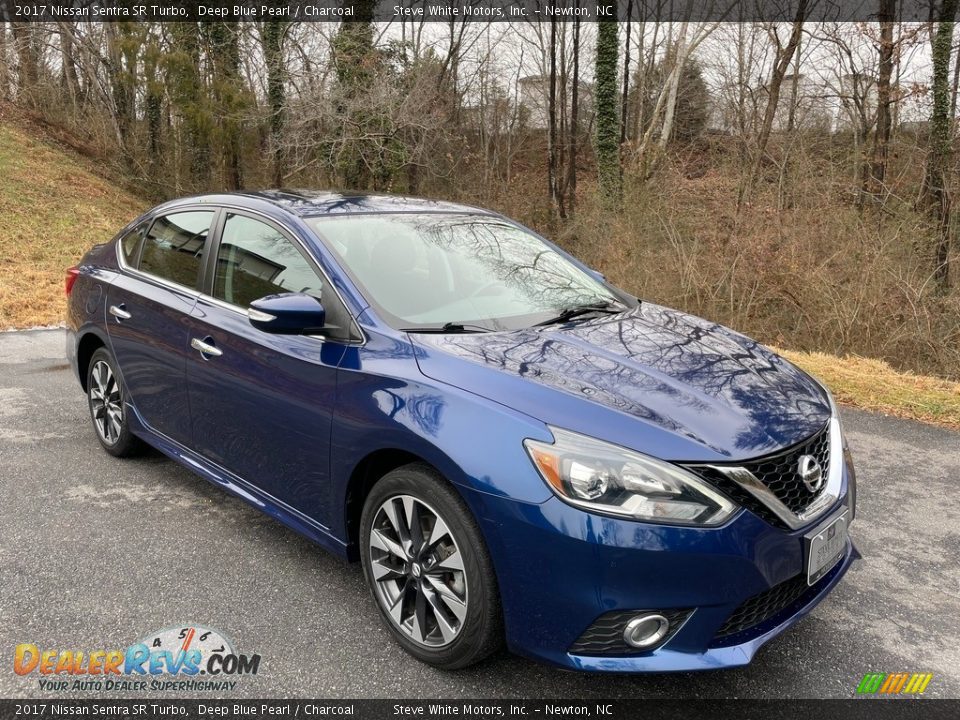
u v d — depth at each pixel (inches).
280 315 112.1
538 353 111.0
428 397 101.6
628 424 93.4
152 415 158.4
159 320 151.4
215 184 960.9
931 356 398.6
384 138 754.2
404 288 125.2
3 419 209.0
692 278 440.8
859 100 600.7
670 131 1018.1
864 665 108.3
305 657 107.0
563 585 89.4
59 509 152.1
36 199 751.1
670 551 87.4
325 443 114.0
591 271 159.9
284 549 137.7
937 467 185.8
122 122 949.8
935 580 132.4
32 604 118.0
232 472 137.9
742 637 95.3
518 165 1298.0
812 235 434.6
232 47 852.0
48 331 338.3
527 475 90.9
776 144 541.0
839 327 406.6
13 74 979.3
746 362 119.1
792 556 95.0
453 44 994.7
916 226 462.9
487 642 97.7
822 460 105.1
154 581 125.7
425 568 103.3
